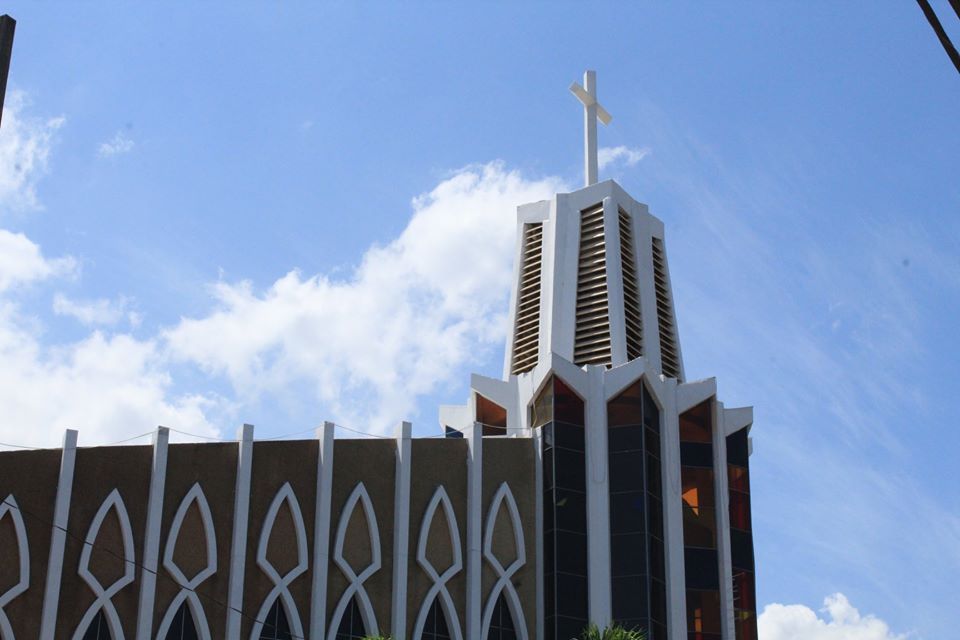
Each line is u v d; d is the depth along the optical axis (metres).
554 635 66.62
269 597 60.62
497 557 67.62
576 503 69.81
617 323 76.69
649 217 83.62
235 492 61.62
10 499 56.91
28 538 56.91
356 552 63.72
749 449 76.00
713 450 73.25
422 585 64.81
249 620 60.03
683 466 72.56
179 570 59.25
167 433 60.78
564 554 68.44
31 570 56.59
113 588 57.59
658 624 67.81
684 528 71.12
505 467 69.94
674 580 69.19
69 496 57.84
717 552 70.94
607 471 70.56
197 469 61.31
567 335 77.19
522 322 80.38
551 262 79.69
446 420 77.56
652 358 77.81
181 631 58.62
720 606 69.69
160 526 59.38
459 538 66.56
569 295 78.50
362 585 63.00
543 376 72.38
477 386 75.12
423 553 65.12
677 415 73.38
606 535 69.06
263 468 62.91
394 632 62.78
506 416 74.25
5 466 57.44
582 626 67.31
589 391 72.31
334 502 63.94
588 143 84.12
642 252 81.38
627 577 68.25
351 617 62.50
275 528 62.12
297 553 62.12
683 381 80.75
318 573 61.94
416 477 66.69
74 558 57.50
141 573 58.38
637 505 69.62
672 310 82.31
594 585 68.19
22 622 55.72
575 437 71.31
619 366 72.69
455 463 68.19
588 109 84.81
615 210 80.50
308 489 63.62
